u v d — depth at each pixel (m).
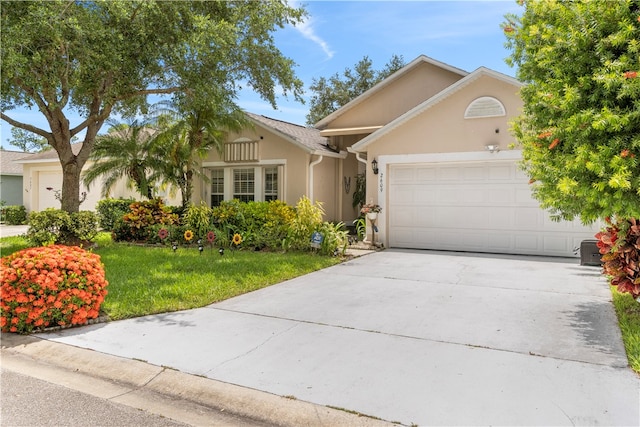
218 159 14.83
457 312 5.51
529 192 9.98
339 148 15.47
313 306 5.90
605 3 4.27
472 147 10.30
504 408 3.09
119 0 8.20
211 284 6.90
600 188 4.11
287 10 11.02
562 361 3.89
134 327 5.07
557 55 4.71
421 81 14.42
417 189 11.26
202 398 3.46
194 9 10.16
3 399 3.49
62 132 10.79
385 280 7.54
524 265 8.79
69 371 4.04
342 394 3.37
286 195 13.66
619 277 5.15
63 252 5.34
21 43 7.32
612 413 3.00
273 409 3.23
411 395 3.32
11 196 22.86
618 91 4.09
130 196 17.53
